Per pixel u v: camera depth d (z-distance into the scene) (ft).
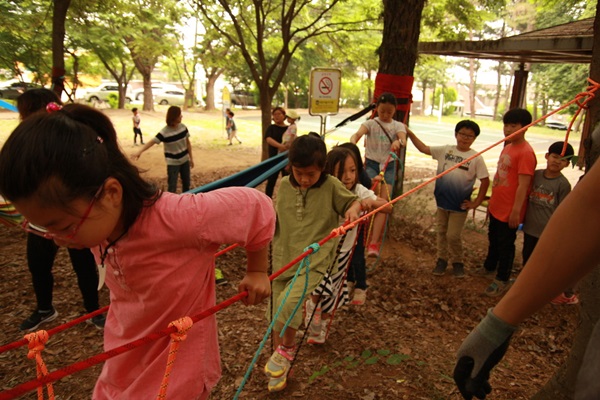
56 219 4.27
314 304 11.84
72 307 13.84
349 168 11.65
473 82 151.84
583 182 3.28
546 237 3.44
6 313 13.44
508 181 15.23
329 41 39.37
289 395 10.16
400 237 21.21
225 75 136.26
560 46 20.52
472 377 4.01
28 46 40.88
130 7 42.01
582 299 6.86
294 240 10.66
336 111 25.94
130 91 150.30
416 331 13.17
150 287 5.25
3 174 4.03
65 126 4.22
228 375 10.85
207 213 5.17
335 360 11.52
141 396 5.50
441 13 29.19
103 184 4.42
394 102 18.21
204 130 77.00
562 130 110.11
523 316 3.70
